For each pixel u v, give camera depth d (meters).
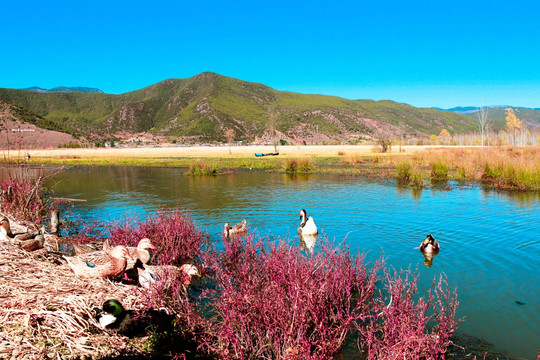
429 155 43.59
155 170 42.25
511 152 44.25
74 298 5.66
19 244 7.84
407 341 4.89
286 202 18.80
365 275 7.79
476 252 10.19
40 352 4.48
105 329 5.15
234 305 5.65
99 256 7.30
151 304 5.71
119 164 50.62
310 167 37.53
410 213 15.62
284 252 7.24
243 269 7.36
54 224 12.23
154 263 9.05
